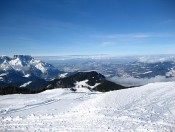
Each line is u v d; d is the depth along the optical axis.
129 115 28.53
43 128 26.36
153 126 23.69
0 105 49.78
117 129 23.45
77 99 51.16
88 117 29.64
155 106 32.09
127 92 42.62
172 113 28.23
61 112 34.84
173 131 21.92
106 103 35.50
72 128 25.22
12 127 28.06
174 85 46.09
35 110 38.75
